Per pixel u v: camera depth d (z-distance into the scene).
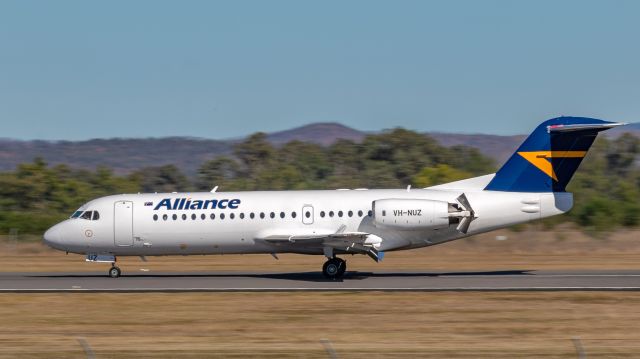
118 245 136.62
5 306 105.31
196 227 134.50
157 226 135.12
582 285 117.75
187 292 115.19
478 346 78.88
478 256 183.75
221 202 135.00
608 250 196.50
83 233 136.38
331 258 129.62
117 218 135.88
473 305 101.75
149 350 78.31
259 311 99.38
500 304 102.19
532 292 111.19
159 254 138.25
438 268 152.00
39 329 90.25
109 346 80.69
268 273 144.38
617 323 90.25
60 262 177.88
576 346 75.31
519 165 132.12
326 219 131.88
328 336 84.50
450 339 82.50
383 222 128.75
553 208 131.12
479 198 131.25
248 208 133.62
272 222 132.88
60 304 106.50
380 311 98.31
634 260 169.00
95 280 132.25
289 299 107.81
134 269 158.00
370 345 79.62
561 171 131.25
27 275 144.62
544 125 131.25
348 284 122.12
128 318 96.06
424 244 131.75
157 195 138.75
